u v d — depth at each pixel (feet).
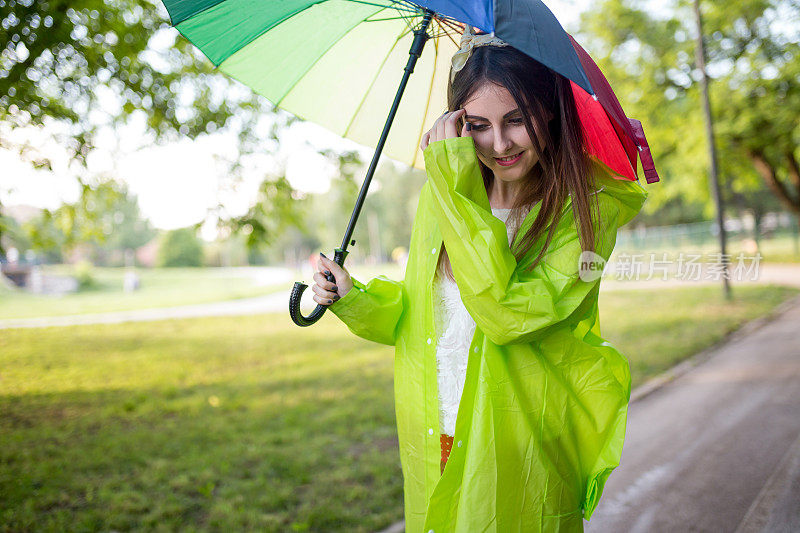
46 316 63.05
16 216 52.31
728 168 55.67
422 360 4.92
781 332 29.27
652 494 11.89
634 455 14.16
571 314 4.18
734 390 19.15
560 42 3.77
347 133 6.20
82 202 24.88
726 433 15.15
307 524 11.25
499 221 4.21
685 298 45.16
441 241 4.83
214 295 97.14
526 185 4.91
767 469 12.64
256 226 23.41
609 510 11.31
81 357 34.14
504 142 4.36
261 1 5.08
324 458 15.31
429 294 4.83
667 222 126.00
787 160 55.36
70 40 14.87
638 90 52.39
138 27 17.81
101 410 21.74
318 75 5.87
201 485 13.78
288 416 19.67
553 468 4.43
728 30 46.60
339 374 26.96
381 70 5.93
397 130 6.24
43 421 20.40
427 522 4.44
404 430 5.06
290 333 43.65
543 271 4.31
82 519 12.09
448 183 4.29
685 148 51.37
